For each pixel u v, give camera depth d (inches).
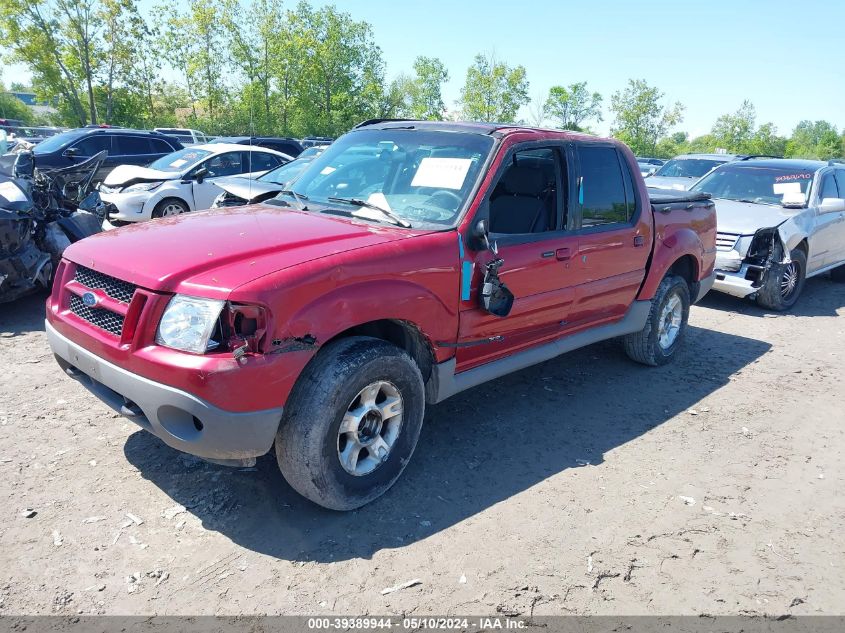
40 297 288.4
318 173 179.0
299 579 114.0
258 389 112.0
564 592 115.4
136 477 141.9
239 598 108.7
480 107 2068.2
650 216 207.5
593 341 198.5
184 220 149.3
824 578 124.0
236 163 498.6
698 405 205.3
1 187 256.7
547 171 175.2
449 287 141.9
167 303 115.7
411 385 137.5
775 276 322.7
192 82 1750.7
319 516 132.6
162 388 112.2
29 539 119.6
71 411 171.5
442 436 171.6
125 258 125.6
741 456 172.2
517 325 165.8
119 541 120.8
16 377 193.5
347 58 2049.7
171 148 642.2
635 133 2588.6
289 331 114.1
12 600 104.8
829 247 362.6
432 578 116.6
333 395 121.0
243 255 122.0
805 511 147.3
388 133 178.9
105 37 1604.3
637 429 185.0
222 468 147.4
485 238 144.2
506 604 111.5
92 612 103.7
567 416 190.2
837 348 276.2
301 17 1967.3
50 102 1676.9
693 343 272.5
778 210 337.1
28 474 140.5
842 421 199.0
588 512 141.0
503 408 192.5
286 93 1900.8
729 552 130.4
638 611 112.2
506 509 140.0
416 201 155.6
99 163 322.3
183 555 118.3
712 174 388.8
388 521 132.7
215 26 1659.7
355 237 134.6
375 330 142.3
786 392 221.0
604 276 190.4
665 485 154.8
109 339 121.6
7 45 1520.7
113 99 1683.1
